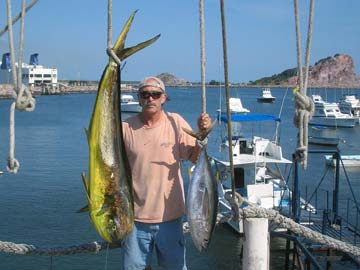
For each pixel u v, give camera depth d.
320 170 17.34
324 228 7.02
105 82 1.91
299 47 2.05
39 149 20.89
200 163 2.21
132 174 2.29
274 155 10.06
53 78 74.62
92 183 1.94
